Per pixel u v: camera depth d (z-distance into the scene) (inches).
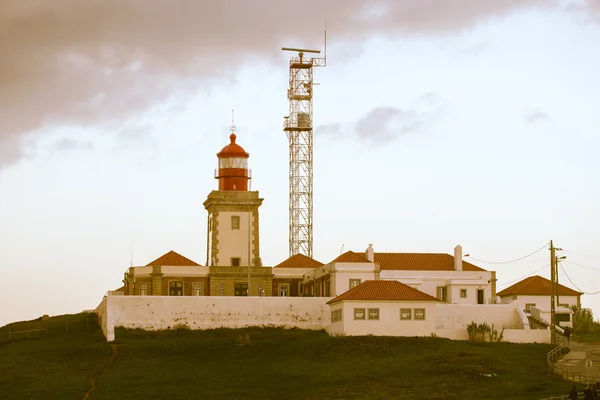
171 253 6633.9
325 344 5369.1
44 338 5871.1
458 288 6486.2
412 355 5191.9
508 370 4810.5
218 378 4884.4
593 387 4183.1
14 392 4618.6
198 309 5846.5
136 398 4544.8
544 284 6953.7
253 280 6481.3
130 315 5777.6
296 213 7800.2
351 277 6146.7
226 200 6624.0
